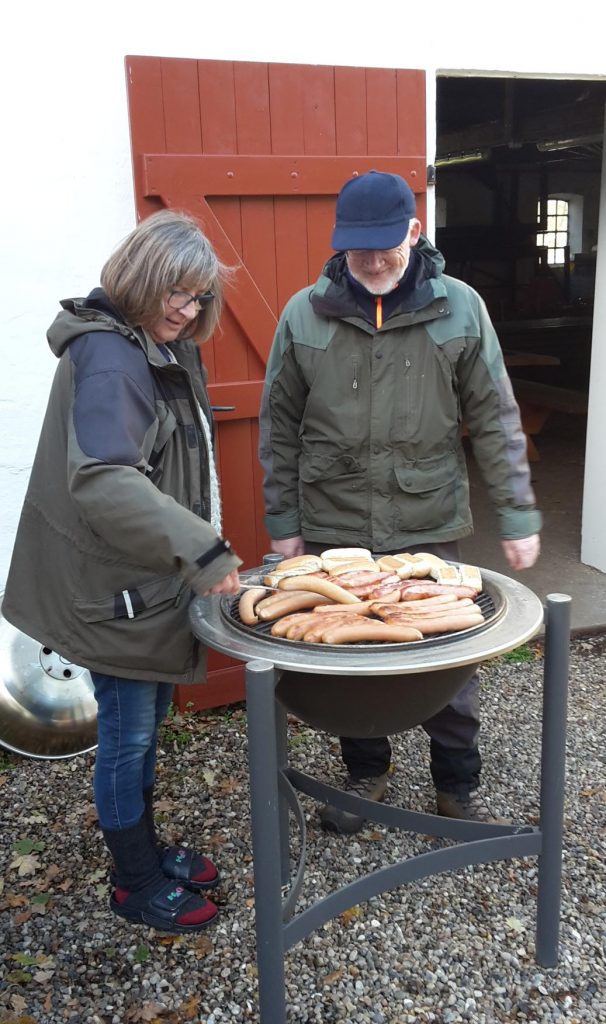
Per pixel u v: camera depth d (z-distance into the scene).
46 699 3.13
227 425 3.32
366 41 3.34
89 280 3.16
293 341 2.42
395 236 2.12
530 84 8.51
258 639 1.83
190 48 3.11
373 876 2.05
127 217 3.17
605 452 4.63
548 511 5.96
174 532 1.75
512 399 2.42
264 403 2.54
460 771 2.67
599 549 4.78
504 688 3.71
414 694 1.84
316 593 1.99
